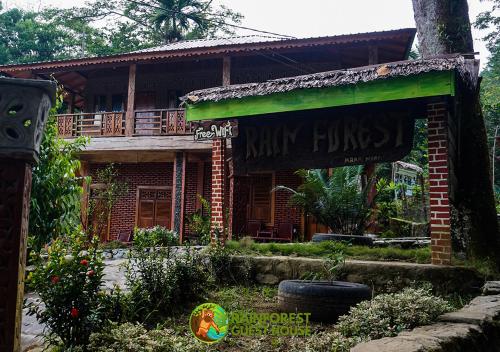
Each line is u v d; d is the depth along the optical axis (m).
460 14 9.50
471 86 8.21
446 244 7.34
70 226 6.36
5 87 2.53
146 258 6.41
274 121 9.71
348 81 7.67
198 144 16.38
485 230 8.56
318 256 8.52
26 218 2.60
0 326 2.45
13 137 2.53
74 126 18.03
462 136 8.99
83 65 17.67
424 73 7.26
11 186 2.54
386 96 7.55
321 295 5.96
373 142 8.77
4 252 2.49
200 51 16.38
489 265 7.79
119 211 19.61
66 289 3.99
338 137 9.09
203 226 16.08
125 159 18.55
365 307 4.87
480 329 4.05
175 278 6.41
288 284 6.35
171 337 4.39
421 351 3.06
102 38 34.09
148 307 5.80
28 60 32.81
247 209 17.80
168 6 32.25
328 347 4.10
